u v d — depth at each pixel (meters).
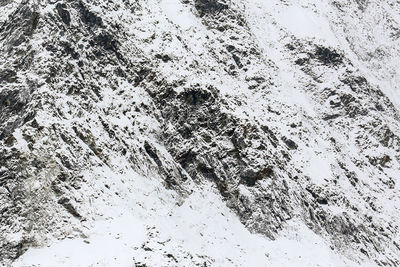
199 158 95.50
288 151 108.56
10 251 72.69
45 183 77.75
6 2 116.81
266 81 123.88
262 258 87.06
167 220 84.25
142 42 107.19
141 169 88.56
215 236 86.88
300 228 95.44
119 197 81.69
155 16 114.75
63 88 89.12
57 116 84.00
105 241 75.19
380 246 105.62
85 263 71.56
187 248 81.06
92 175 81.31
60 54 92.62
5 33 99.25
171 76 102.81
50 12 96.88
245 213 92.94
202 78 106.06
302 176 105.56
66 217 76.25
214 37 126.75
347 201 107.69
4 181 78.19
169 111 99.19
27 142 80.19
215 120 99.44
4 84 89.12
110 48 101.50
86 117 87.75
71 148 81.75
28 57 91.06
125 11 111.00
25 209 76.00
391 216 116.56
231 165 96.25
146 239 76.12
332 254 93.88
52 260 71.69
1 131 84.19
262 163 97.19
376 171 127.44
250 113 107.44
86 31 100.62
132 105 96.69
